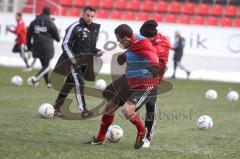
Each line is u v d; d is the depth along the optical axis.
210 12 81.25
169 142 26.61
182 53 68.25
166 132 29.55
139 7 82.12
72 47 33.09
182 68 69.25
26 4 80.88
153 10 81.88
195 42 73.31
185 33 73.44
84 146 24.22
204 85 61.88
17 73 63.09
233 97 47.34
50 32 48.91
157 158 22.34
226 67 72.75
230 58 72.62
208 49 73.12
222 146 26.11
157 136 28.14
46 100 40.62
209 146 26.00
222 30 72.69
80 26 32.94
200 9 81.38
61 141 25.31
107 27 73.56
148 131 25.08
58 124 30.20
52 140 25.44
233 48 72.56
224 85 63.34
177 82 63.53
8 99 40.22
